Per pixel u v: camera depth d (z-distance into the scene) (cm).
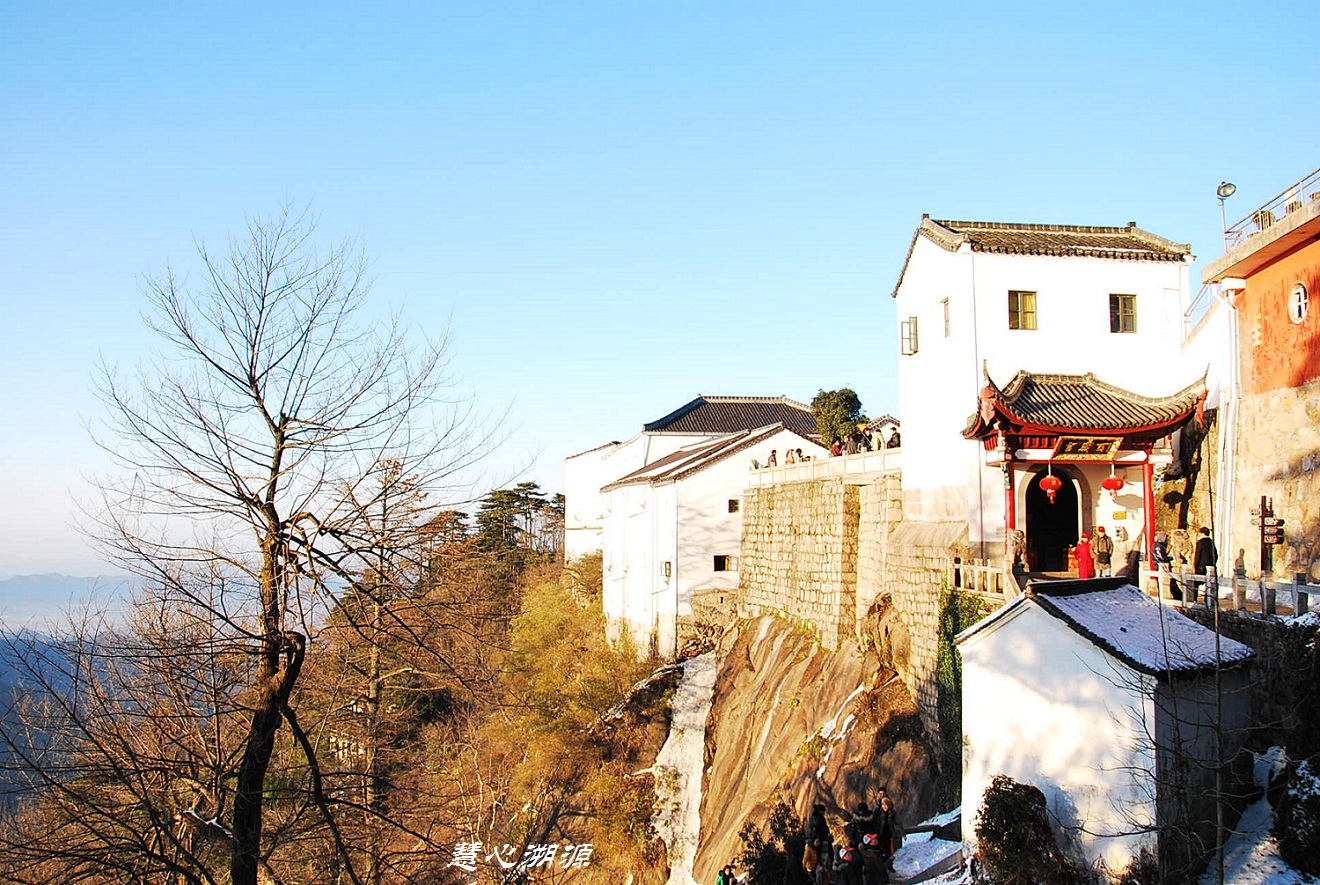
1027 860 1283
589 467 6341
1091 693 1306
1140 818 1224
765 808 2455
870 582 2655
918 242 2416
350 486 1147
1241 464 1934
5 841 953
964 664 1520
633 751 3309
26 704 1159
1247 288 1933
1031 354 2177
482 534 2109
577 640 4822
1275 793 1262
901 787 2114
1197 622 1473
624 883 2883
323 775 1121
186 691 1212
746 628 3516
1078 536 2125
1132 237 2427
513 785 3120
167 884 1114
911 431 2447
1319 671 1216
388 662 1919
